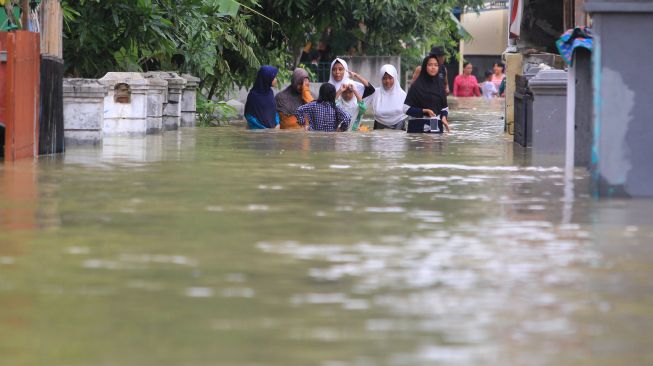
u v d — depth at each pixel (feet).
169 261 36.86
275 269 35.68
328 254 38.32
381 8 197.77
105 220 45.34
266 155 78.79
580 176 65.82
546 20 110.11
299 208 49.65
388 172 66.95
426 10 219.20
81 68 113.91
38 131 75.72
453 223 45.62
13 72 70.74
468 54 336.90
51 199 51.85
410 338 27.63
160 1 117.39
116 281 33.71
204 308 30.50
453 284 33.73
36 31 81.71
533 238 42.04
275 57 161.17
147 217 46.29
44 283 33.42
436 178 63.72
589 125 71.87
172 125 114.62
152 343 27.04
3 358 25.73
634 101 54.39
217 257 37.58
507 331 28.35
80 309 30.30
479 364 25.50
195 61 128.77
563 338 27.73
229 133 108.37
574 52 71.46
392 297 31.89
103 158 75.00
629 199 53.93
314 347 26.81
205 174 64.34
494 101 233.14
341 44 225.76
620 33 54.19
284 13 157.79
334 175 64.64
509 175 66.13
